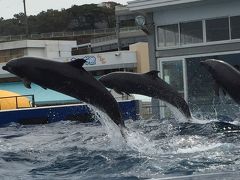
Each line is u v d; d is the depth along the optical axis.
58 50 56.69
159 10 19.89
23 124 19.55
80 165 8.81
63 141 12.67
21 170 8.53
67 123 18.98
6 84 44.56
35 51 55.28
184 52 19.72
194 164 8.24
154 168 8.09
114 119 10.68
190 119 13.91
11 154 10.39
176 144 10.57
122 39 78.12
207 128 12.95
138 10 19.66
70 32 111.31
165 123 14.56
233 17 18.80
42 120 19.62
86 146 11.20
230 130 12.55
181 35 19.77
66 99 36.56
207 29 19.30
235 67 12.31
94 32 111.25
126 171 8.01
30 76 9.83
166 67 20.12
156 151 9.87
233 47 18.83
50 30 134.50
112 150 10.25
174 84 19.92
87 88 10.06
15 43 54.81
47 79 9.81
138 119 18.61
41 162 9.33
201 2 18.75
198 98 19.19
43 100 37.06
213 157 8.83
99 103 10.32
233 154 9.06
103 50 81.50
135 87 12.41
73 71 9.97
